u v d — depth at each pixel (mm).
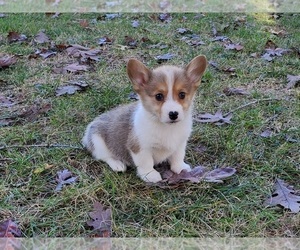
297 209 1083
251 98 1627
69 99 1608
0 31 2268
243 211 1079
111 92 1646
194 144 1362
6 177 1202
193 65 1189
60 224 1051
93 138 1287
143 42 2182
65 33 2270
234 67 1879
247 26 2430
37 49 2049
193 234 1023
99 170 1254
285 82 1755
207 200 1118
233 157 1284
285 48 2078
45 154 1298
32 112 1514
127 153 1246
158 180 1198
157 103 1151
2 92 1667
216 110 1550
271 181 1189
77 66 1858
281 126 1435
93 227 1043
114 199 1123
